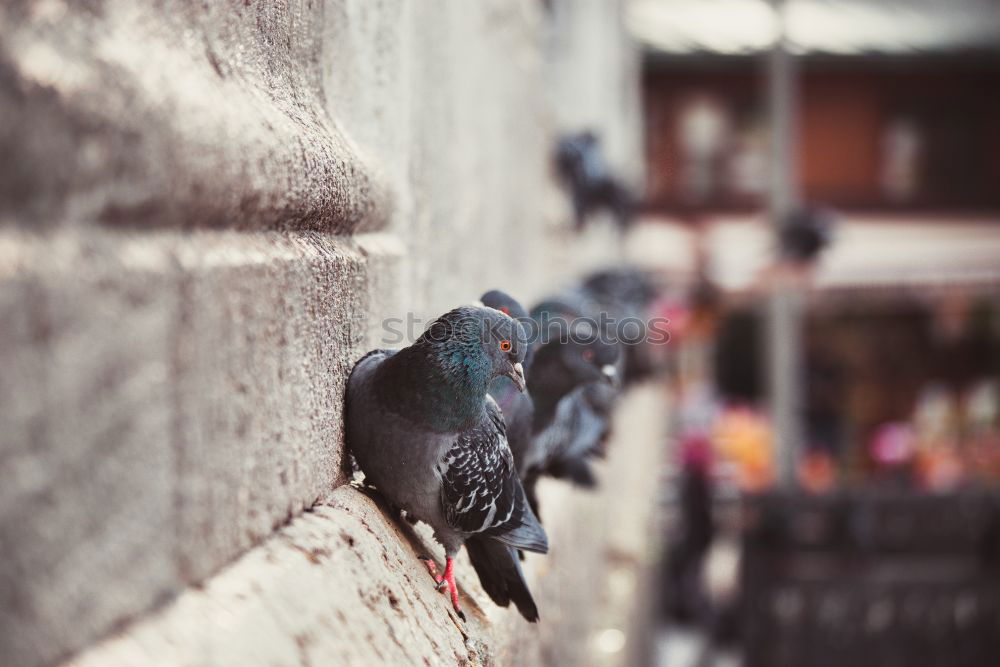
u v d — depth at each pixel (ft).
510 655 9.86
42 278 3.89
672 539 53.67
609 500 28.60
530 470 11.92
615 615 24.48
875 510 43.96
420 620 7.48
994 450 64.69
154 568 4.79
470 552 9.16
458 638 8.05
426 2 12.69
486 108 18.69
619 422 32.86
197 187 5.18
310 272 7.12
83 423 4.16
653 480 45.68
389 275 10.02
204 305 5.22
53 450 3.99
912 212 74.79
